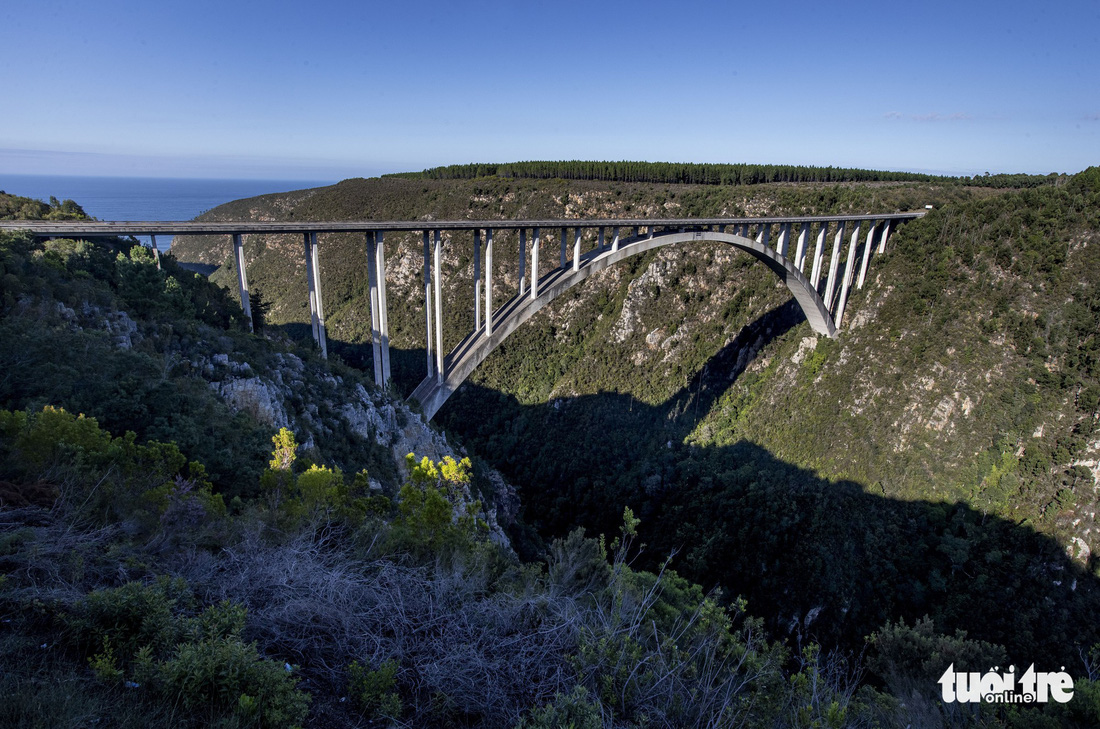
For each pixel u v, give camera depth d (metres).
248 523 8.53
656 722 5.75
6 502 7.17
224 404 16.66
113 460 9.52
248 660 4.82
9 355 13.20
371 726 5.13
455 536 9.95
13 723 3.78
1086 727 7.80
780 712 6.66
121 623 5.12
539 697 5.88
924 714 9.98
